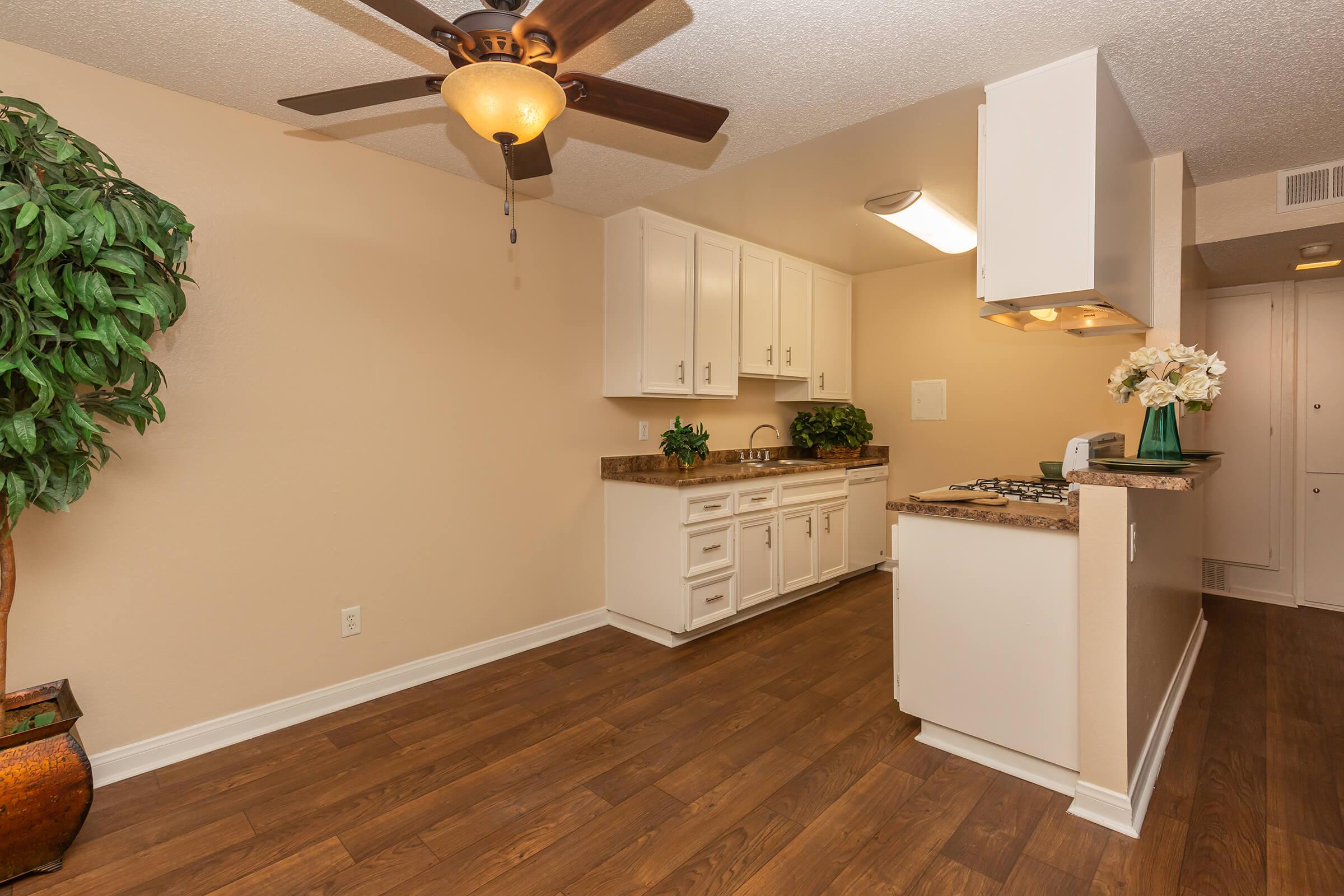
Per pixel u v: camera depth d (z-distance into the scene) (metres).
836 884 1.62
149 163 2.10
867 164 2.73
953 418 4.38
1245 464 3.99
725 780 2.08
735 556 3.49
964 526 2.19
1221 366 2.08
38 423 1.62
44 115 1.57
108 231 1.56
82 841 1.78
